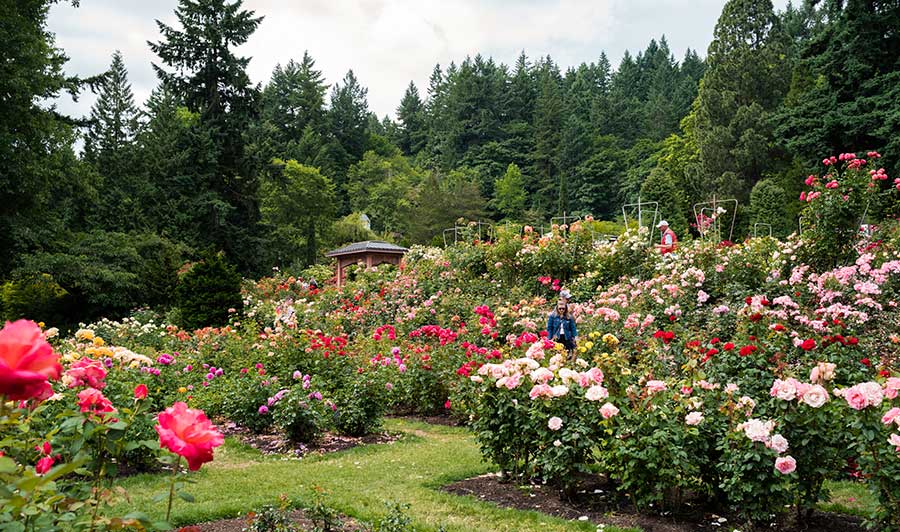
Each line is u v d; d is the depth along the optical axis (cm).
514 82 8444
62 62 2298
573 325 962
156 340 1457
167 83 3284
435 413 942
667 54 10725
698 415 438
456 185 6106
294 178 4738
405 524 411
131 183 3256
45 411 413
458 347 970
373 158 7144
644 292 1224
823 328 764
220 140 3262
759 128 3972
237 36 3359
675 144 5772
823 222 1108
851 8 1880
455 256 1861
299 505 479
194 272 1859
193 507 468
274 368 959
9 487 156
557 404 492
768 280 1143
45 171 1977
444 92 9956
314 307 1788
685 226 3141
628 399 485
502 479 557
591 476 552
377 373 845
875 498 407
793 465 391
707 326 1005
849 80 1902
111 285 2178
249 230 3331
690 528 429
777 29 4481
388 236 5309
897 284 962
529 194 6981
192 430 178
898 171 1708
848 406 402
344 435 789
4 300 2264
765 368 650
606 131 7562
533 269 1639
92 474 236
